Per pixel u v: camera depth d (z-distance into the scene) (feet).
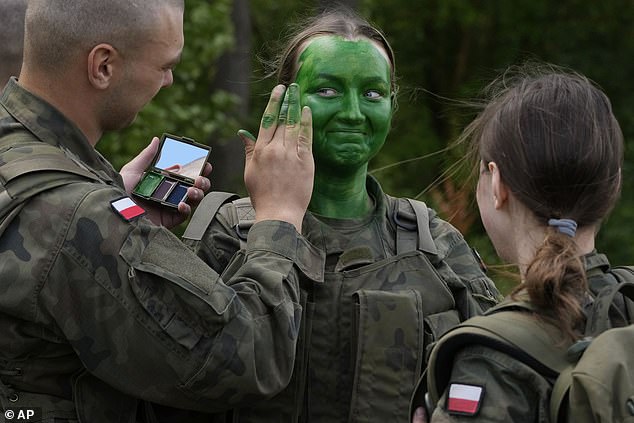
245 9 28.27
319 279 7.38
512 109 6.14
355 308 7.44
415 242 7.90
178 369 6.70
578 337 5.70
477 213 9.36
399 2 40.32
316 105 7.66
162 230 6.89
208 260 7.74
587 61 40.22
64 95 7.22
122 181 7.66
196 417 7.55
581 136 5.97
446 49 41.83
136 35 7.17
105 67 7.18
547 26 40.98
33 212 6.72
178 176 7.93
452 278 7.75
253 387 6.81
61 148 7.10
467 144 8.16
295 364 7.40
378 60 7.71
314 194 7.93
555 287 5.69
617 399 5.34
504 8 40.50
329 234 7.77
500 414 5.51
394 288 7.57
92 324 6.69
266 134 7.43
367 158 7.81
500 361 5.64
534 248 6.05
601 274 6.09
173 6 7.38
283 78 7.99
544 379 5.58
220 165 26.05
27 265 6.64
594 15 40.78
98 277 6.66
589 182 5.96
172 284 6.70
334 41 7.70
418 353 7.39
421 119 36.76
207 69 26.22
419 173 32.71
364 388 7.32
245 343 6.75
